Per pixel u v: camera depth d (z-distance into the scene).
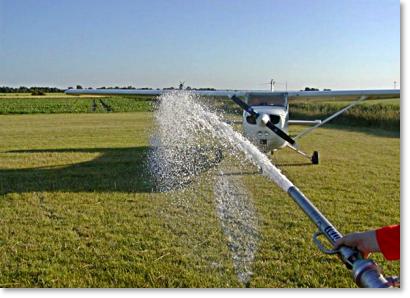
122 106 48.50
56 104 50.50
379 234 1.34
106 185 7.15
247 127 8.95
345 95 10.70
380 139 15.12
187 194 6.50
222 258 4.05
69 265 3.92
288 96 10.54
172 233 4.76
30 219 5.30
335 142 14.16
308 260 4.00
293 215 5.39
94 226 5.03
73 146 13.02
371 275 1.23
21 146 13.12
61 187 7.02
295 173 8.47
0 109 42.59
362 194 6.72
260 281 3.58
